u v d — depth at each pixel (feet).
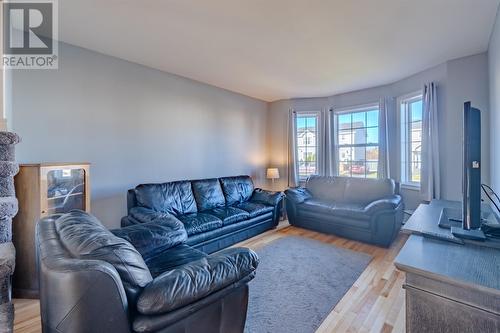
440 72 11.19
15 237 6.79
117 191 10.32
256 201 13.70
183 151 12.82
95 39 8.66
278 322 5.82
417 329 3.20
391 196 11.83
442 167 11.25
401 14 7.20
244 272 4.54
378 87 14.56
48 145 8.49
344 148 16.38
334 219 12.01
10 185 6.15
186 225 9.18
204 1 6.55
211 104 14.20
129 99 10.66
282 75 12.51
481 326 2.78
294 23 7.63
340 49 9.53
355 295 6.92
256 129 17.29
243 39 8.68
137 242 6.19
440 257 3.44
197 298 3.85
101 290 3.11
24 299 6.78
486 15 7.32
